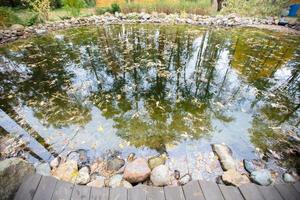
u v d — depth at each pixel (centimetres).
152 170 158
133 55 417
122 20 732
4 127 215
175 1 824
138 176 153
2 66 374
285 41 509
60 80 319
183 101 264
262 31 601
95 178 159
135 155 183
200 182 141
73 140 199
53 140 198
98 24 691
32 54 430
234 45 478
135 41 509
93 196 133
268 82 312
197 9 798
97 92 285
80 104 257
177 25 677
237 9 775
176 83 310
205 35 561
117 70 351
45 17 693
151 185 152
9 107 253
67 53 433
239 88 295
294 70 353
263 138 202
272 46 472
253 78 324
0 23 580
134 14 760
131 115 237
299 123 224
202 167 170
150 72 344
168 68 358
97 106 254
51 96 276
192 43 492
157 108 250
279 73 341
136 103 260
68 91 287
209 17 728
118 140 199
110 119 230
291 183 142
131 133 209
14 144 192
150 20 725
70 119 229
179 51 439
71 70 353
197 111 244
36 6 671
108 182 154
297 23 632
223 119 230
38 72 347
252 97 273
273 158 179
